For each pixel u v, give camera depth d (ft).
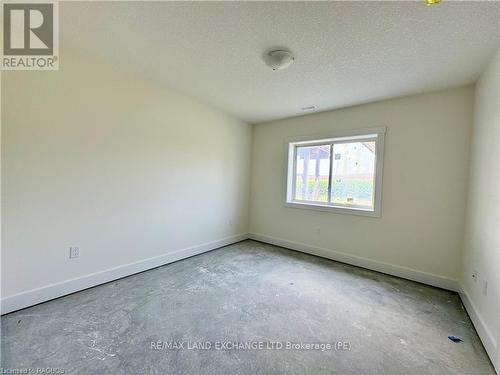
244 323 6.25
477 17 5.00
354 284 8.83
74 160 7.54
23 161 6.56
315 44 6.30
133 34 6.35
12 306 6.44
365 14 5.13
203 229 12.15
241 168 14.28
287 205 13.29
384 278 9.48
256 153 14.79
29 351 5.03
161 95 9.87
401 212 9.66
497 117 5.78
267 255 11.95
